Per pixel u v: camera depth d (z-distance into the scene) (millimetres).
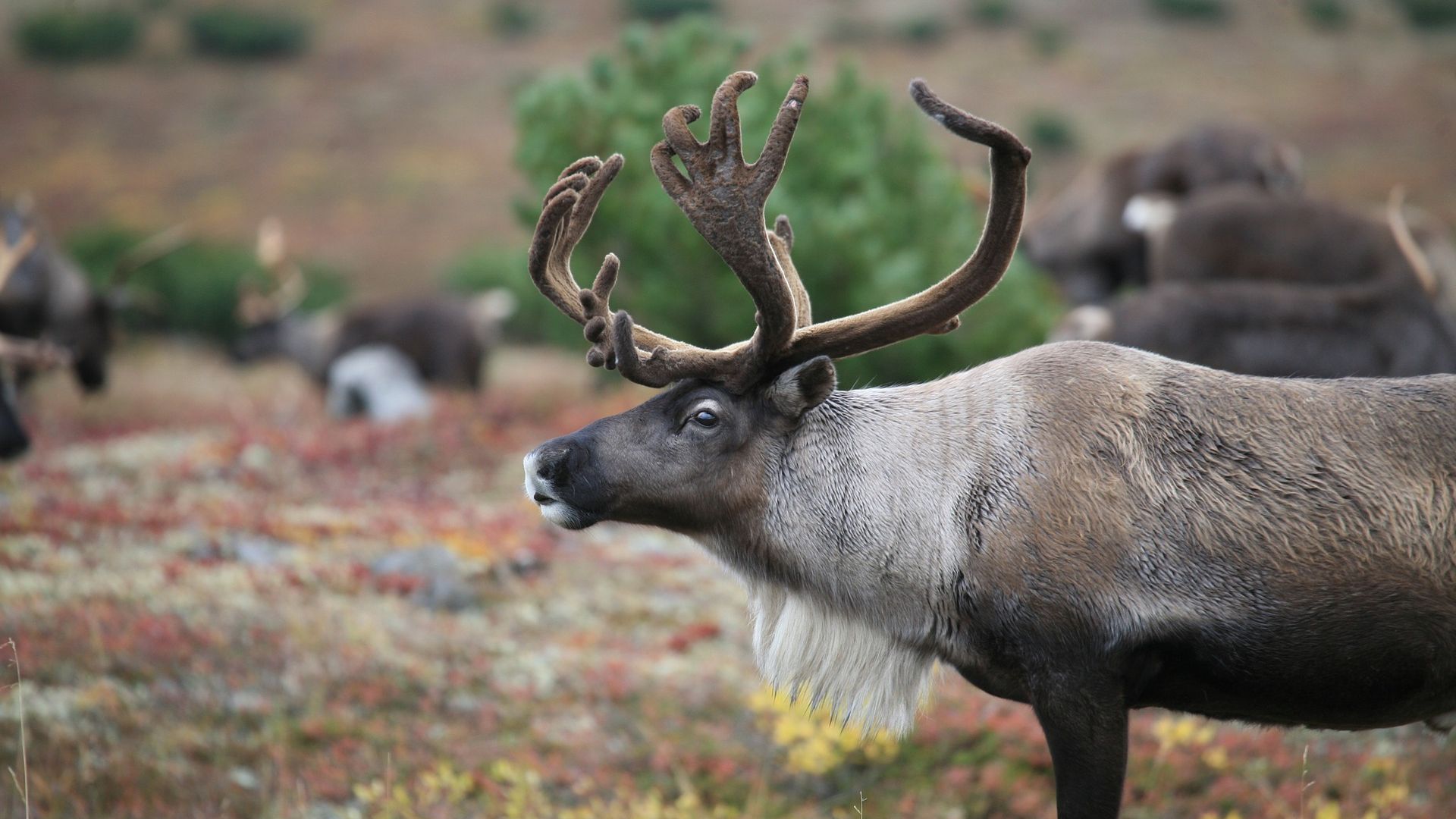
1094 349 13539
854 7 191750
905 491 13234
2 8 181875
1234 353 28156
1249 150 46750
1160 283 36938
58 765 17297
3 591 22734
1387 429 12617
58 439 39656
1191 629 12344
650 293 37625
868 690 13859
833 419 13664
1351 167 123562
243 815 16766
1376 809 16328
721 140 12820
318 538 27766
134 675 20094
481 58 172375
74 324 45938
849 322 13625
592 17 189000
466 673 21078
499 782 17984
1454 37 166500
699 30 40344
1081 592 12453
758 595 14133
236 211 125125
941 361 36938
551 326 48250
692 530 13891
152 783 17219
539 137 38844
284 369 68625
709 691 20609
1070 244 49562
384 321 52812
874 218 36688
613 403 39750
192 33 173500
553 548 27656
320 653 21219
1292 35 171875
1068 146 137000
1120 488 12562
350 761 18297
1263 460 12531
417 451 35688
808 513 13484
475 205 128500
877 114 39438
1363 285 33344
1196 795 17438
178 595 23250
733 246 12844
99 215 121875
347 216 125000
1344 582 12133
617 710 20188
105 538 26719
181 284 83312
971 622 13000
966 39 176750
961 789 17656
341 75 165750
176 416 46031
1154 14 184000
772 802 17797
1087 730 12492
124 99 155125
